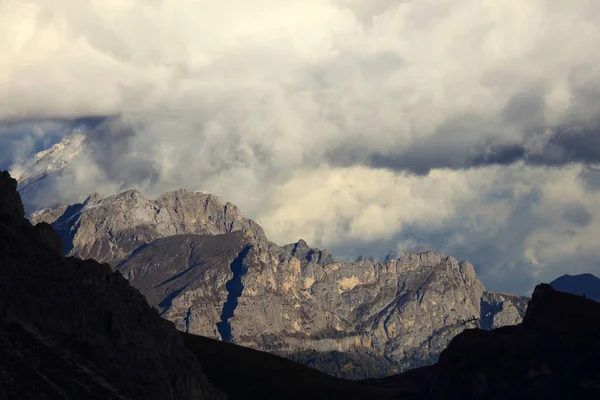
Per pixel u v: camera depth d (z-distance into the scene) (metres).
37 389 178.25
